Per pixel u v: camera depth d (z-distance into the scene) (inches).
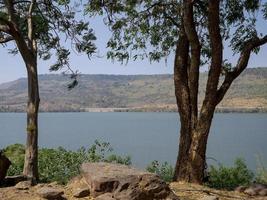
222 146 2349.9
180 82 462.3
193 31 443.2
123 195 301.1
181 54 466.9
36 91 523.2
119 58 542.9
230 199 357.7
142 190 306.3
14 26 492.7
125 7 523.8
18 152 706.2
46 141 2731.3
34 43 540.1
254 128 5128.0
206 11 506.3
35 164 520.7
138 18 535.5
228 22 507.8
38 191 328.2
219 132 4202.8
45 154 639.1
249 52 441.4
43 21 567.5
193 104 458.3
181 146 455.8
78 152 623.8
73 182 357.7
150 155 1790.1
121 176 314.8
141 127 5541.3
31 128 519.2
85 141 2714.1
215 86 437.4
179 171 452.1
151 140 2886.3
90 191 322.3
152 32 549.3
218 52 429.4
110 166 346.9
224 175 515.8
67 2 522.9
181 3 503.8
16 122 7647.6
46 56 591.8
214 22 422.6
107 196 299.1
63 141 2716.5
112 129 4985.2
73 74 596.4
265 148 2166.6
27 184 373.4
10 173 587.5
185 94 458.9
